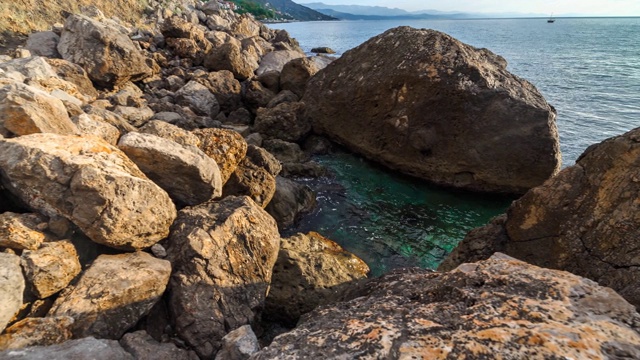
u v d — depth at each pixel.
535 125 11.79
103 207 5.78
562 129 18.88
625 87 28.64
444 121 12.73
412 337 2.88
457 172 13.11
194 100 16.52
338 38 90.12
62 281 5.32
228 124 16.36
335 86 15.39
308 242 9.25
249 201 7.85
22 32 22.08
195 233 6.60
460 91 12.21
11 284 4.75
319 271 7.80
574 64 42.28
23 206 6.38
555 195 6.42
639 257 5.16
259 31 41.75
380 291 4.62
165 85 18.75
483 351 2.59
